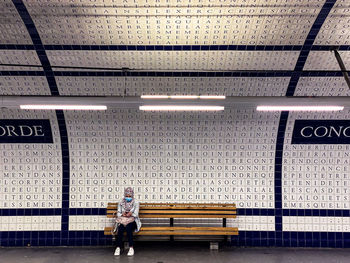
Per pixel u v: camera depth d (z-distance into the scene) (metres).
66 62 8.16
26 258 8.27
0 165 9.52
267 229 9.48
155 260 8.05
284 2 6.75
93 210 9.57
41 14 7.05
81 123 9.34
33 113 9.13
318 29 7.37
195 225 9.59
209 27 7.39
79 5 6.88
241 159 9.62
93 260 8.08
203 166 9.68
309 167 9.53
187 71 8.38
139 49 7.89
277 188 9.58
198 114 9.27
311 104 7.12
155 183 9.70
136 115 9.29
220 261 8.01
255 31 7.46
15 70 8.32
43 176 9.58
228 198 9.62
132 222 8.73
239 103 7.17
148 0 6.76
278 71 8.30
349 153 9.44
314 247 9.37
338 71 7.73
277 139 9.45
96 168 9.66
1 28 7.36
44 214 9.52
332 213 9.46
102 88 8.79
